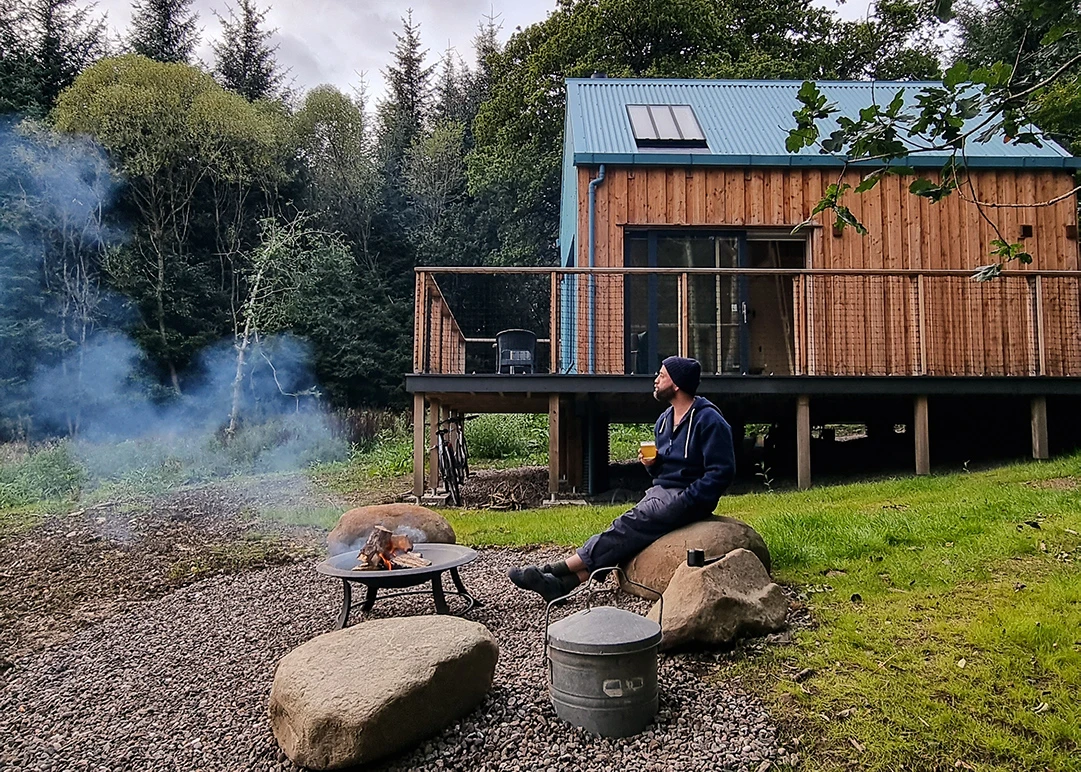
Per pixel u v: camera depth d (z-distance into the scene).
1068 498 5.34
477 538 5.99
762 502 6.81
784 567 4.31
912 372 9.25
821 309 9.36
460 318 25.31
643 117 10.82
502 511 7.75
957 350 9.32
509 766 2.47
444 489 9.09
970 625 3.24
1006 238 9.56
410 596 4.45
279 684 2.70
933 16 2.72
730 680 2.94
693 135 10.22
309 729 2.49
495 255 25.11
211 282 22.69
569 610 3.91
